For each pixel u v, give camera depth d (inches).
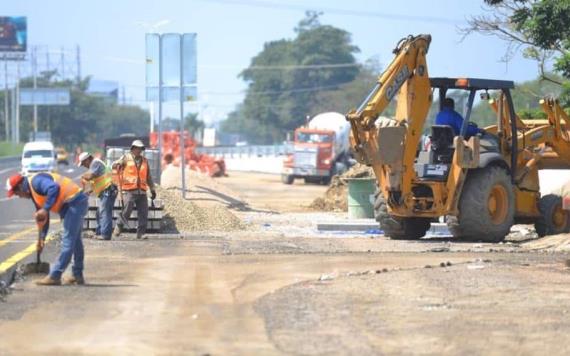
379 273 1611.7
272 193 5664.4
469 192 2301.9
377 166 2343.8
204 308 1331.2
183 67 3454.7
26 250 2101.4
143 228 2386.8
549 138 2491.4
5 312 1305.4
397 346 1096.2
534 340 1122.7
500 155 2335.1
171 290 1488.7
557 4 2418.8
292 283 1528.1
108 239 2311.8
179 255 1963.6
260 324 1218.0
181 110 3484.3
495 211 2342.5
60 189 1523.1
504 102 2413.9
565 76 2812.5
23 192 1529.3
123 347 1100.5
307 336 1145.4
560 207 2469.2
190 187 3777.1
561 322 1215.6
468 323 1211.2
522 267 1689.2
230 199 3784.5
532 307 1310.3
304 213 3651.6
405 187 2308.1
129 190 2369.6
